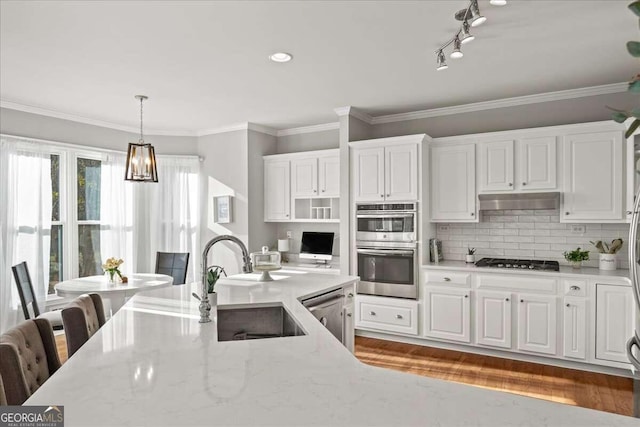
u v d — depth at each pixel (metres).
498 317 3.94
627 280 3.37
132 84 3.82
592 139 3.74
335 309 2.90
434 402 1.08
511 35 2.85
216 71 3.50
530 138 4.01
